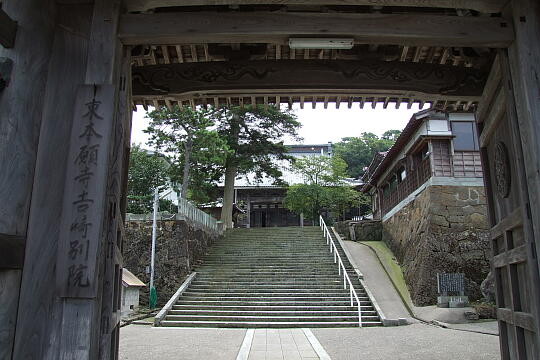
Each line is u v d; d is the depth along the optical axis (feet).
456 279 47.67
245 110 78.79
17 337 10.25
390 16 13.17
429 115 55.42
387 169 78.79
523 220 12.20
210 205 99.91
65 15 12.36
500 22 13.07
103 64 11.86
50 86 11.78
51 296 10.55
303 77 17.75
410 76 17.98
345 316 43.09
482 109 16.94
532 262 11.78
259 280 54.19
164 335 35.70
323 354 26.76
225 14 12.99
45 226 10.93
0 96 11.06
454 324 40.73
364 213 120.06
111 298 11.36
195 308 45.47
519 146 12.72
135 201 69.56
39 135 11.42
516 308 13.47
